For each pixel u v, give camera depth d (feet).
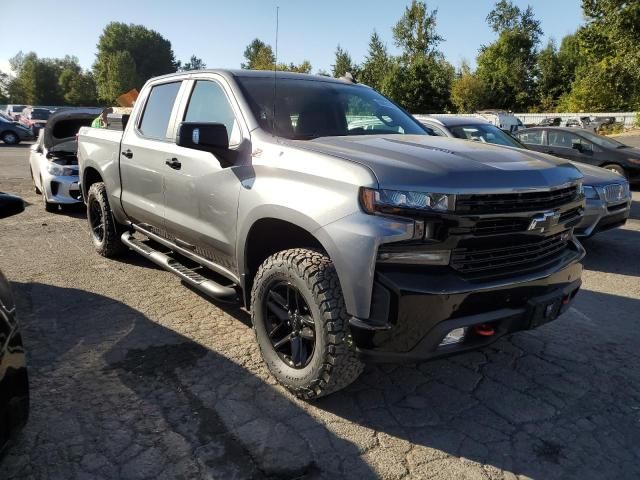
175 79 14.73
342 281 8.82
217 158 11.42
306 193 9.50
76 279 17.15
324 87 13.67
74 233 23.85
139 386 10.67
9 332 7.71
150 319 14.01
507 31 209.36
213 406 10.02
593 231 21.81
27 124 104.37
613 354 12.72
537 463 8.71
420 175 8.67
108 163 17.17
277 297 10.41
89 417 9.58
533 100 201.57
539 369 11.89
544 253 10.05
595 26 111.04
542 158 10.69
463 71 203.82
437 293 8.39
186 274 13.34
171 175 13.43
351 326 8.80
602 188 21.72
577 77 164.25
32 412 9.67
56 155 28.14
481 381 11.32
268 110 11.85
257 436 9.18
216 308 14.87
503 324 9.27
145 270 18.24
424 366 11.91
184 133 10.46
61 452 8.62
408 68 165.27
